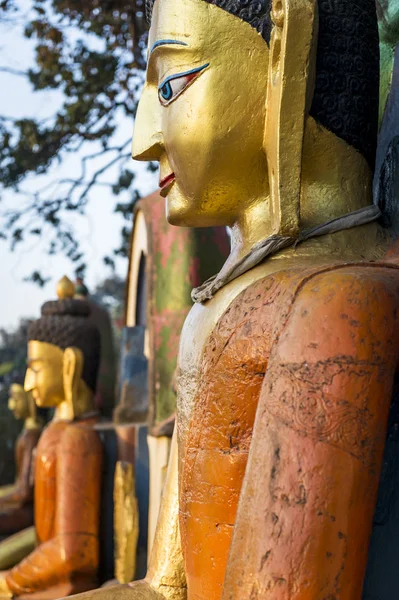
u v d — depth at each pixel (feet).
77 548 12.76
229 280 5.08
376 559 4.51
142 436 13.08
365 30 5.24
